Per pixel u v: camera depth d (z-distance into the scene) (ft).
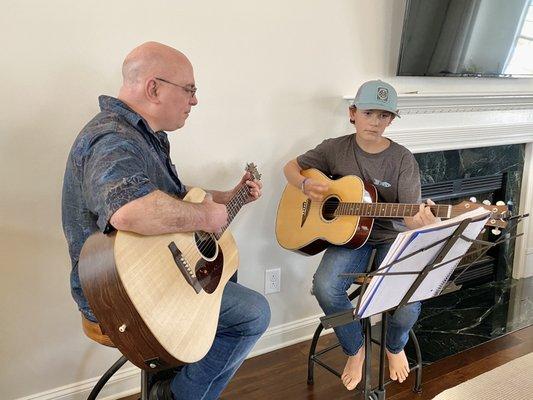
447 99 8.35
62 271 6.12
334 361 7.83
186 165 6.72
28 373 6.14
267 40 6.95
